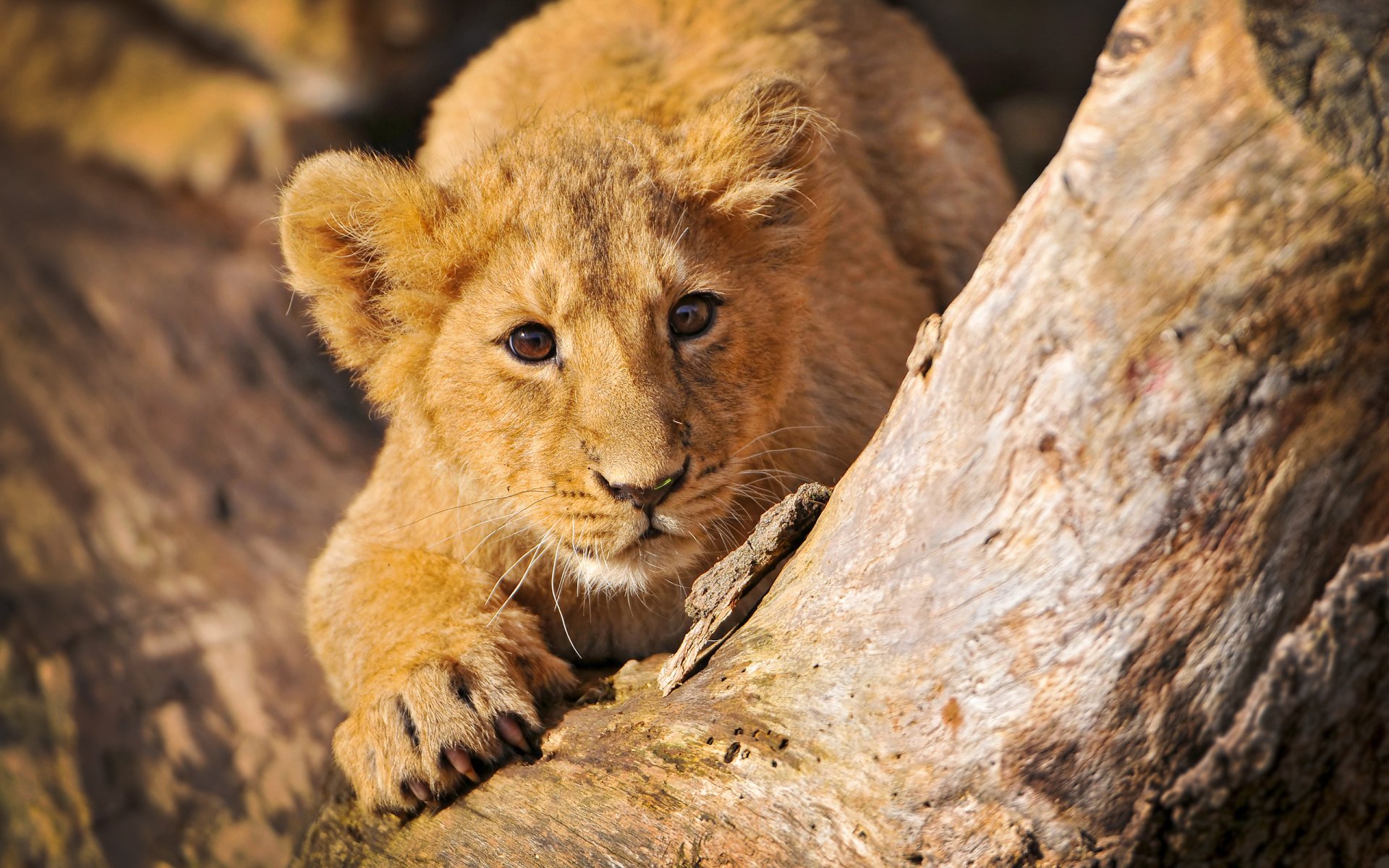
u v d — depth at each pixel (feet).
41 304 57.11
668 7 39.52
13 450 50.83
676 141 28.81
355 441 53.06
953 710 19.01
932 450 19.34
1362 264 15.62
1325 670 16.84
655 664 26.09
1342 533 16.76
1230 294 16.10
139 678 43.19
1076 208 16.76
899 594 19.79
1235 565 16.97
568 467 25.63
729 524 28.09
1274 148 15.47
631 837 21.83
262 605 45.75
